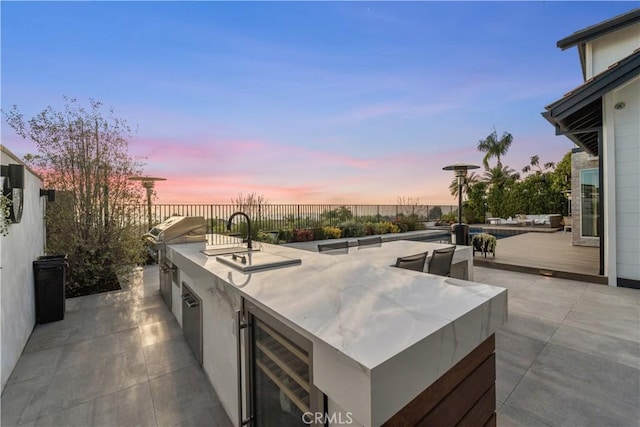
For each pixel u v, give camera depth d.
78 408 2.06
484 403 1.30
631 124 4.64
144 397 2.17
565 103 4.82
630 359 2.55
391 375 0.80
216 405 2.07
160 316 3.74
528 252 7.73
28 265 3.30
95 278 5.00
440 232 12.56
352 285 1.58
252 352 1.52
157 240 3.88
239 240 4.07
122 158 5.59
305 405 1.11
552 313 3.63
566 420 1.86
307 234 9.19
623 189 4.73
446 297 1.35
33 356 2.77
